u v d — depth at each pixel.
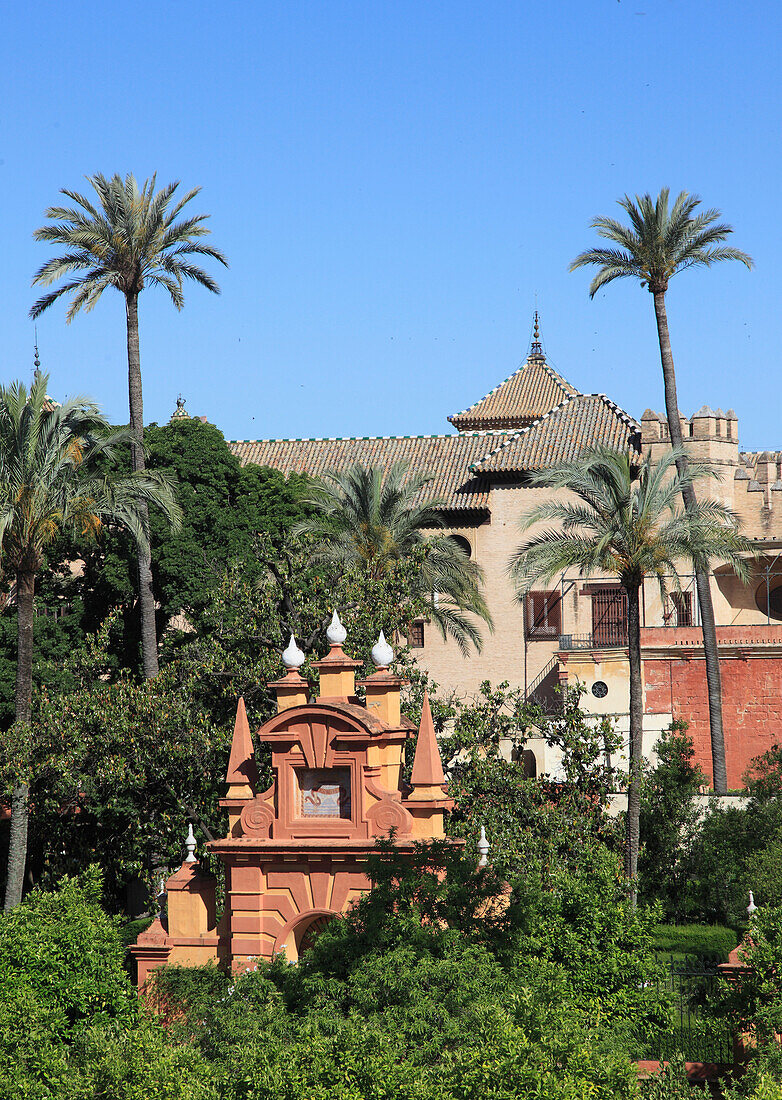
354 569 47.22
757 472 71.56
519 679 72.00
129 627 58.25
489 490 74.06
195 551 56.78
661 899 46.78
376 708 31.81
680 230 58.84
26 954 29.66
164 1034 25.30
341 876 30.23
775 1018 25.11
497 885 28.39
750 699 61.44
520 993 23.59
